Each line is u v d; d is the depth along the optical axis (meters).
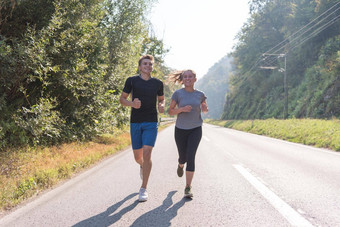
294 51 39.09
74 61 7.72
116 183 4.58
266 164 6.42
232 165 6.28
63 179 4.92
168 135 17.12
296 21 38.47
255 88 53.50
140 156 4.06
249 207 3.28
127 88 3.83
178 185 4.41
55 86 7.82
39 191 4.13
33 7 6.92
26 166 5.07
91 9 8.61
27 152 5.96
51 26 6.54
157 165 6.30
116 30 11.41
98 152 7.60
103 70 9.47
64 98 8.45
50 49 6.72
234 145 11.18
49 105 6.52
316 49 35.53
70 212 3.18
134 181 4.72
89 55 8.99
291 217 2.94
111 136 11.39
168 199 3.65
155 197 3.75
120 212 3.16
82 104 8.84
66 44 7.56
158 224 2.78
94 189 4.20
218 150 9.36
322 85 27.52
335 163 6.56
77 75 7.80
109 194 3.92
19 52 5.79
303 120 20.12
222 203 3.45
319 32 33.91
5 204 3.43
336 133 11.66
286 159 7.24
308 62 37.06
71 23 7.71
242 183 4.51
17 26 7.10
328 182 4.55
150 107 3.84
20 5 6.51
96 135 10.34
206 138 15.20
